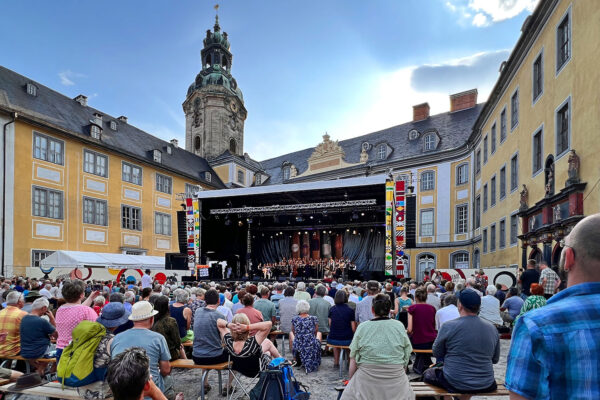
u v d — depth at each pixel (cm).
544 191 1399
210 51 4622
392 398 352
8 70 2362
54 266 1955
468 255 2636
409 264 2903
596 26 1060
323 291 748
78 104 2750
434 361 591
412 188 1462
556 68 1309
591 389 129
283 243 2320
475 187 2542
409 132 3203
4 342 527
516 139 1734
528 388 138
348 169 3288
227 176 3978
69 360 359
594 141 1048
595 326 135
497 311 830
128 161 2773
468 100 3094
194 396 532
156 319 521
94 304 655
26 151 2112
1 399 434
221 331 494
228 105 4341
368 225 2105
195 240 1805
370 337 364
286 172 3981
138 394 207
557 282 710
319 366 667
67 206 2309
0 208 1970
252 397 393
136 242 2777
